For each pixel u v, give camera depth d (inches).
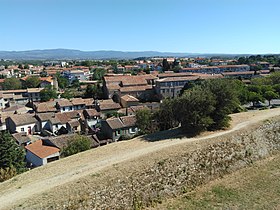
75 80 5861.2
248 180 1058.7
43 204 784.3
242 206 885.8
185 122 1374.3
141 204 908.6
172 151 1118.4
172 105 1540.4
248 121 1480.1
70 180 917.8
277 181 1035.9
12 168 1321.4
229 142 1221.7
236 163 1165.1
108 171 967.0
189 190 1005.8
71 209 791.1
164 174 1000.2
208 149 1152.2
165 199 951.6
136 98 3395.7
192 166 1069.1
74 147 1551.4
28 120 2659.9
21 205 778.8
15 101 4087.1
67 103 3243.1
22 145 2144.4
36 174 1024.9
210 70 5797.2
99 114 2805.1
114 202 867.4
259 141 1301.7
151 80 4067.4
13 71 7618.1
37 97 4249.5
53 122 2618.1
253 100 2477.9
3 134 1695.4
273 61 7111.2
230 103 1396.4
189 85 3186.5
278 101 2901.1
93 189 862.5
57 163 1130.0
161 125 1781.5
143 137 1392.7
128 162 1033.5
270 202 900.6
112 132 2076.8
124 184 912.3
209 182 1059.9
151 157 1068.5
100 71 6722.4
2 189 918.4
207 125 1331.2
